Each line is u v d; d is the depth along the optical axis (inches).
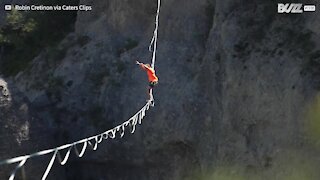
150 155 4601.4
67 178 4938.5
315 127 3740.2
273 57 4033.0
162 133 4495.6
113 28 5275.6
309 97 3784.5
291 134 3836.1
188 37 4778.5
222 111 4180.6
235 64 4136.3
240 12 4343.0
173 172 4549.7
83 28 5492.1
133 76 4822.8
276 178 3860.7
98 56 5142.7
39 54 5506.9
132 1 5142.7
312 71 3853.3
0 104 4638.3
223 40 4279.0
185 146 4475.9
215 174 4158.5
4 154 4579.2
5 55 5718.5
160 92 4566.9
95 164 4877.0
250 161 4008.4
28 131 4677.7
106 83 4906.5
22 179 4611.2
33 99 5044.3
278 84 3939.5
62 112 4933.6
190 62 4650.6
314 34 4001.0
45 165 4694.9
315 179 3693.4
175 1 4894.2
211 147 4252.0
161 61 4729.3
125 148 4677.7
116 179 4832.7
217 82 4284.0
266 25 4212.6
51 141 4805.6
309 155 3745.1
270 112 3946.9
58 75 5167.3
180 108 4451.3
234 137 4101.9
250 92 4047.7
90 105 4889.3
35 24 5693.9
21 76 5359.3
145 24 5128.0
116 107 4756.4
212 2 4726.9
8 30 5743.1
